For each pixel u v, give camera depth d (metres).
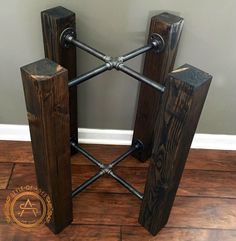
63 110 0.79
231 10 1.06
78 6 1.05
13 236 1.09
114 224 1.15
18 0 1.04
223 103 1.33
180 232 1.14
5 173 1.29
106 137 1.44
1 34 1.13
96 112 1.36
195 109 0.75
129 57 0.96
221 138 1.45
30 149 1.40
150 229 1.11
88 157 1.24
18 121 1.40
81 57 1.18
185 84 0.70
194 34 1.12
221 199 1.27
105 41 1.14
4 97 1.31
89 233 1.12
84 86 1.26
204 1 1.04
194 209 1.22
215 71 1.23
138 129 1.29
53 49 1.04
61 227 1.10
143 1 1.04
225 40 1.14
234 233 1.15
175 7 1.06
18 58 1.19
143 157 1.36
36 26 1.11
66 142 0.87
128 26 1.10
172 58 1.07
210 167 1.39
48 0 1.04
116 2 1.04
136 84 1.26
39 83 0.68
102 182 1.28
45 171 0.90
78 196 1.22
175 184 0.96
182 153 0.85
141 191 1.27
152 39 1.03
